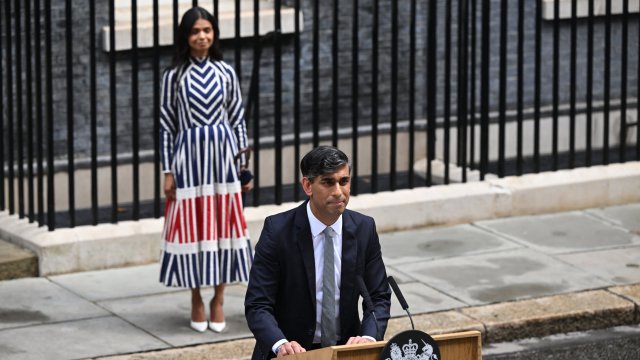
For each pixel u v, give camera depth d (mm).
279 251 6633
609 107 14258
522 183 13156
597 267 11617
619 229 12781
